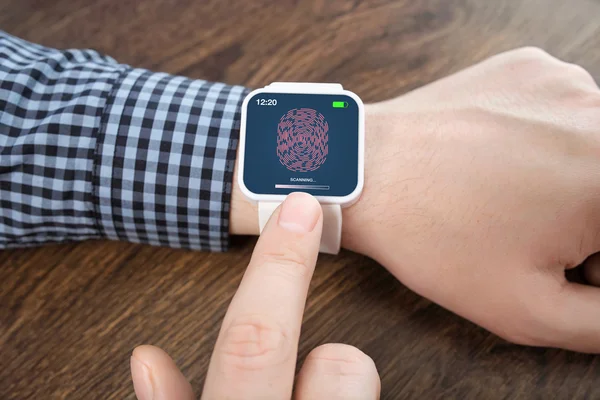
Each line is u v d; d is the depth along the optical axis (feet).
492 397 1.04
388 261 1.05
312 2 1.23
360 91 1.19
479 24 1.22
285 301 0.85
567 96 1.05
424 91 1.11
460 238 1.00
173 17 1.22
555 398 1.04
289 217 0.87
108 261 1.10
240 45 1.21
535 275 0.98
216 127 1.03
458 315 1.07
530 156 1.01
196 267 1.10
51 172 1.01
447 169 1.03
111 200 1.02
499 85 1.09
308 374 0.86
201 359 1.06
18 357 1.06
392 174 1.04
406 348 1.06
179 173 1.02
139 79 1.05
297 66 1.20
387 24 1.22
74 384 1.05
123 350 1.06
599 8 1.21
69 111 1.01
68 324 1.07
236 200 1.03
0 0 1.22
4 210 1.02
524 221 0.99
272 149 0.99
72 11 1.22
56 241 1.08
